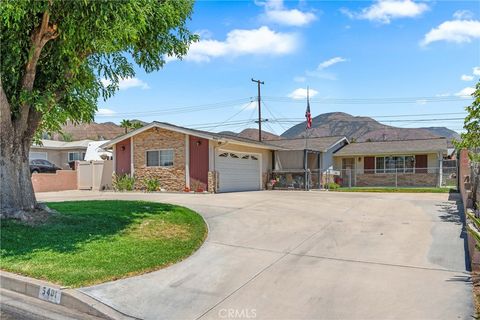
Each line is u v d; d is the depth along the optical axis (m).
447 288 4.81
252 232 8.29
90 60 9.71
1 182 7.94
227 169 18.70
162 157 18.67
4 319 4.27
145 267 5.77
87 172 22.42
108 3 6.83
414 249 6.64
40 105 7.73
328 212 10.73
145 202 11.76
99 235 7.30
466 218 8.46
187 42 10.62
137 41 9.40
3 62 7.70
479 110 8.65
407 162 25.41
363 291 4.80
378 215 10.09
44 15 7.35
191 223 8.73
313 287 5.01
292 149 23.11
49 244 6.63
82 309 4.55
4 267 5.61
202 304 4.58
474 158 8.86
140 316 4.29
